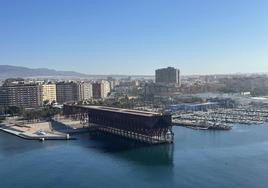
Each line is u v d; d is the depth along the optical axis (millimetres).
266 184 186875
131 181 197000
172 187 186250
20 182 199500
